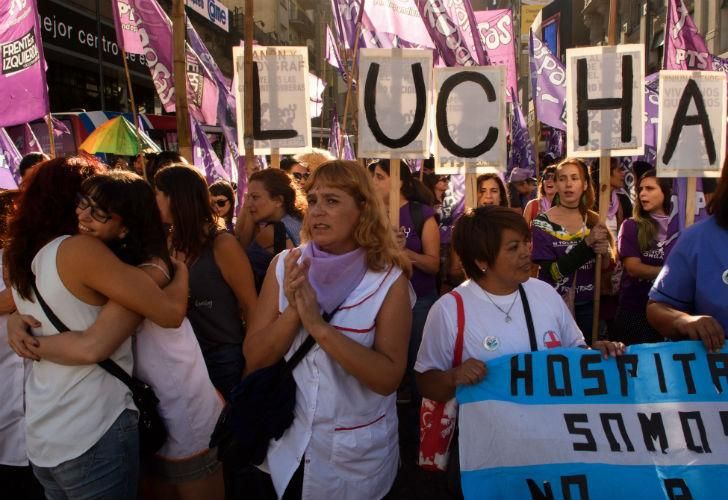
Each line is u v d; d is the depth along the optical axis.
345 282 2.12
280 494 2.11
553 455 2.23
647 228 4.03
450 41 4.81
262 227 3.84
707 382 2.28
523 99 28.16
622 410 2.27
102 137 9.05
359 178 2.14
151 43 5.42
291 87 4.15
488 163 3.90
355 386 2.14
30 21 4.54
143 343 2.46
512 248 2.31
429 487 3.62
